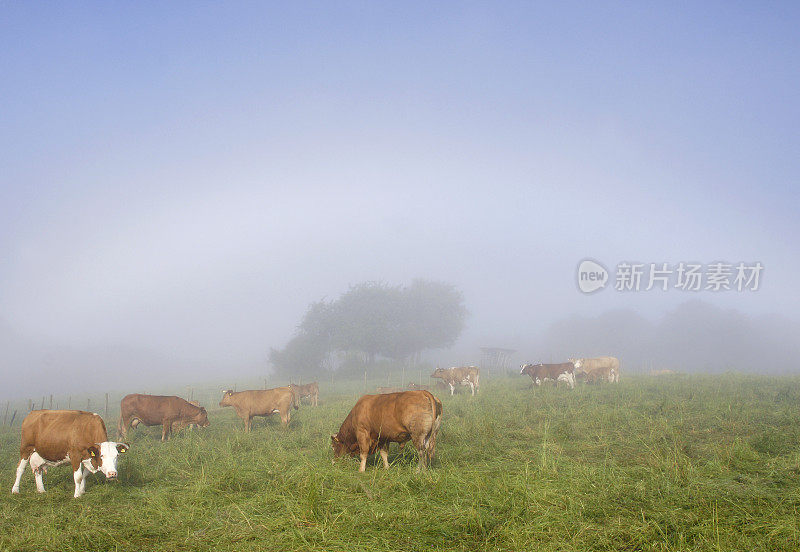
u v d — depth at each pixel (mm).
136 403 16172
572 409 16062
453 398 23797
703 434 11969
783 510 6438
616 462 9648
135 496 8672
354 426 10000
